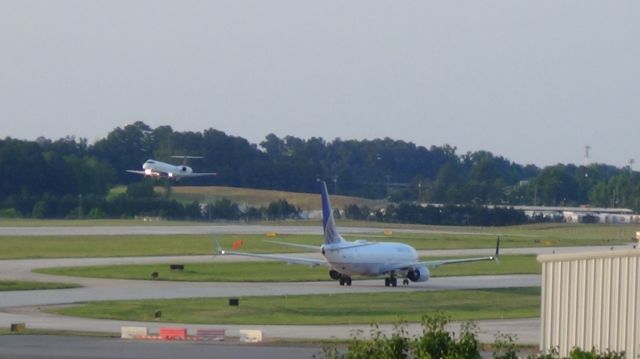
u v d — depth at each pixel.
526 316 199.12
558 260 104.31
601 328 100.69
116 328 169.00
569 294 103.50
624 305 98.94
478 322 184.62
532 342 151.62
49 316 187.38
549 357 84.25
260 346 143.00
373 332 101.94
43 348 137.88
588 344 101.56
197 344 145.12
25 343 144.12
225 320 185.88
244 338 151.62
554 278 104.81
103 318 186.00
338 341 149.38
